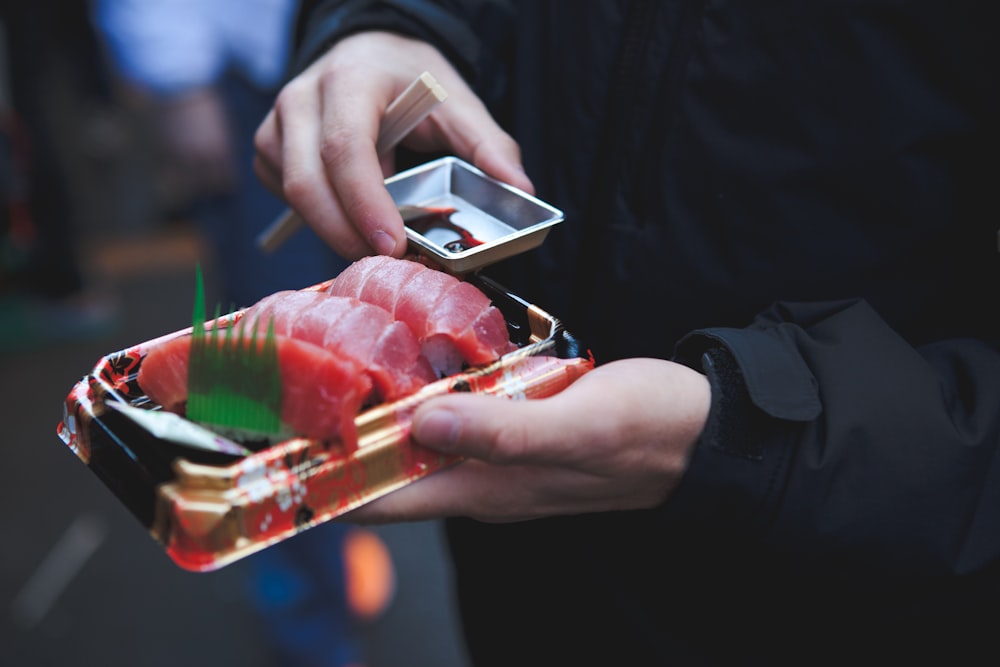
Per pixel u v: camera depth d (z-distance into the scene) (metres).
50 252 3.35
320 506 0.71
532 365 0.82
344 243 1.02
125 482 0.72
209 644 2.39
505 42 1.25
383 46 1.13
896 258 0.95
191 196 2.32
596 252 1.13
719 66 0.98
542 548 1.21
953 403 0.87
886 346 0.88
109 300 3.57
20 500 2.79
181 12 2.06
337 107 1.02
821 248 0.97
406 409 0.75
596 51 1.07
